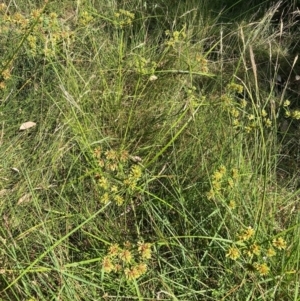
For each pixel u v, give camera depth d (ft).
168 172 7.49
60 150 7.38
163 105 8.64
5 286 6.10
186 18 11.02
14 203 7.07
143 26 10.30
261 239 6.11
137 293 5.46
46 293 6.15
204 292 6.13
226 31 10.98
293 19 11.14
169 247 6.20
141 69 8.59
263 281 5.74
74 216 6.80
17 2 10.68
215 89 9.14
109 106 8.56
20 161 7.43
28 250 6.59
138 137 8.25
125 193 7.06
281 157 8.34
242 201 6.43
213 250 6.37
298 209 7.23
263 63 10.42
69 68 8.16
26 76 8.71
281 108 9.33
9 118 8.04
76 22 9.39
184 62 8.98
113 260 5.74
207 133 7.75
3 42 9.11
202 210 6.77
